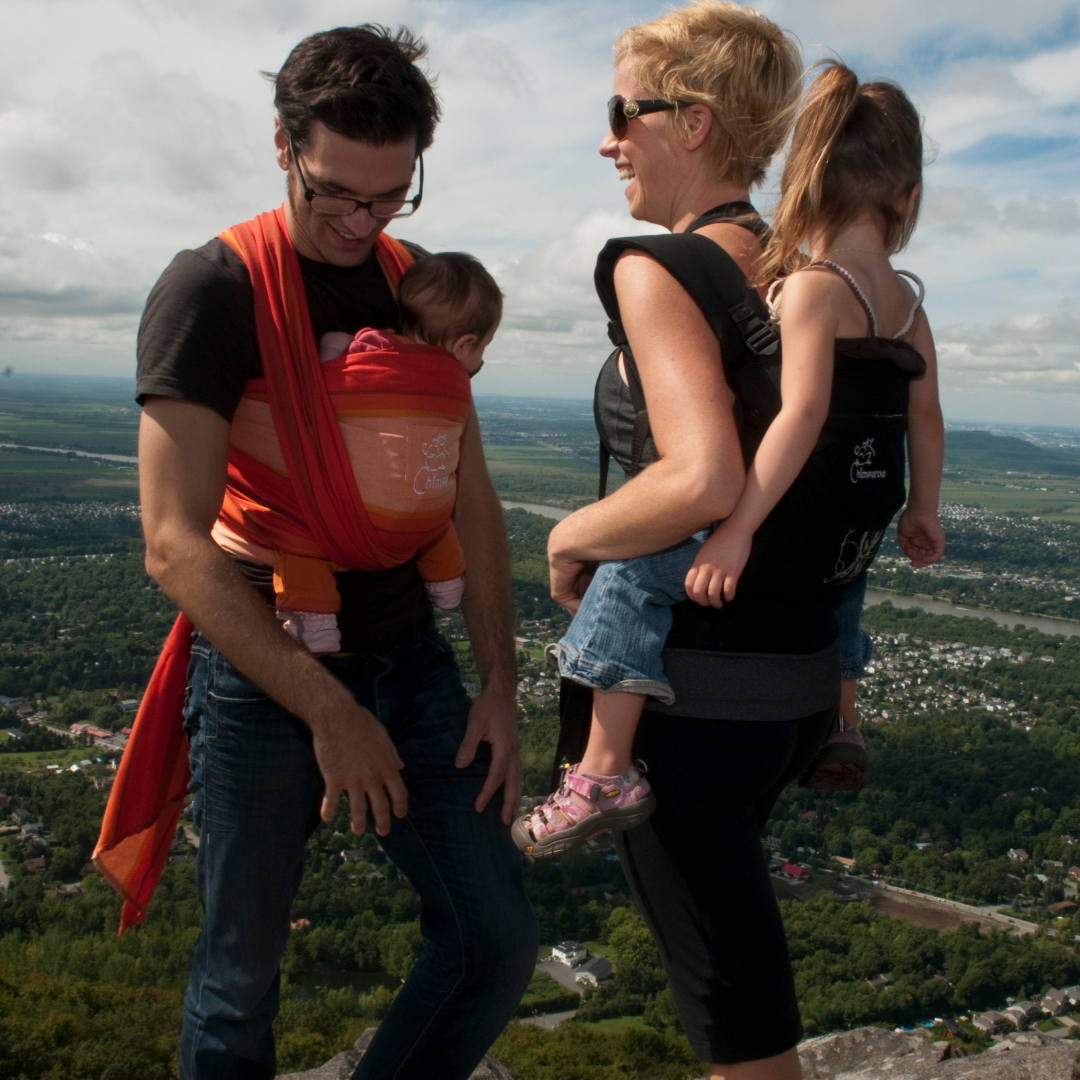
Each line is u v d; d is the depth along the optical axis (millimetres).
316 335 1807
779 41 1712
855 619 2090
